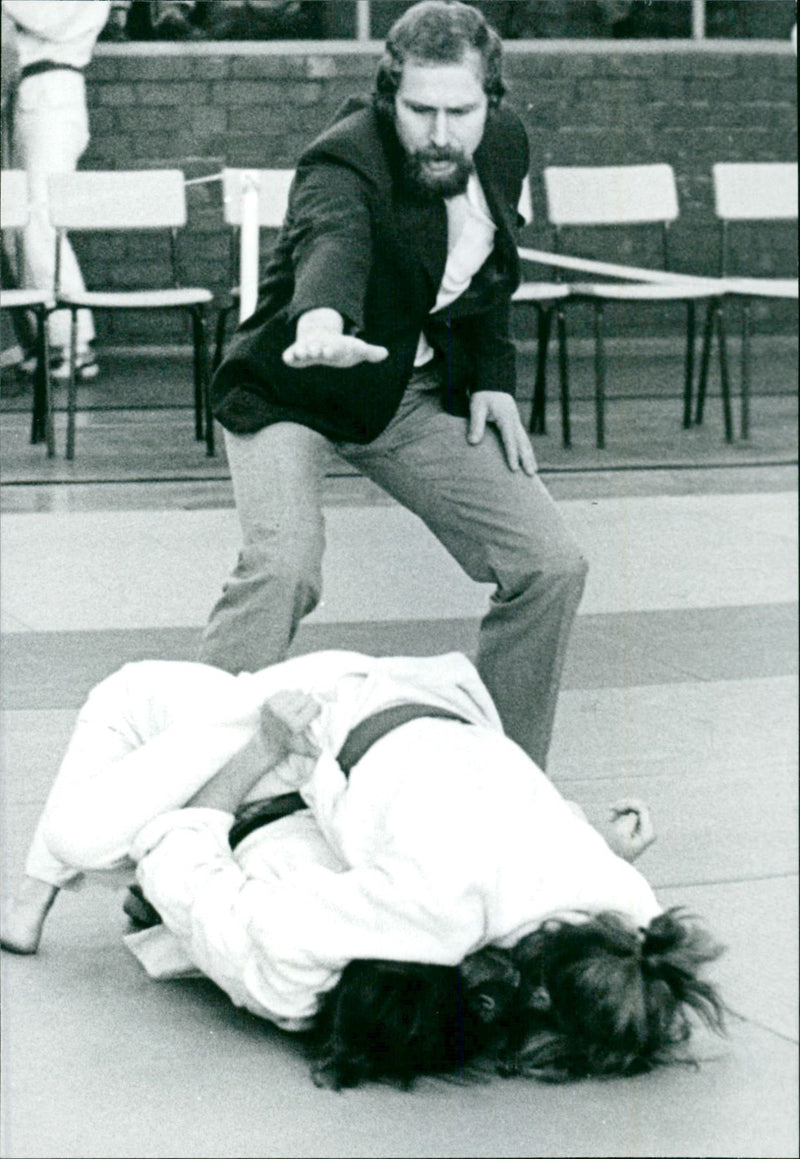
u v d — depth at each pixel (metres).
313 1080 3.68
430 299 4.55
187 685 4.27
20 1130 3.48
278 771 4.17
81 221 10.59
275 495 4.53
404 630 7.10
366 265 4.40
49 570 7.88
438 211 4.50
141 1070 3.75
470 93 4.39
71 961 4.29
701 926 4.29
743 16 14.26
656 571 7.81
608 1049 3.63
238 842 4.17
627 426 11.76
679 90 14.19
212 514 9.05
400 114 4.44
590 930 3.61
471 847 3.65
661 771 5.35
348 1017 3.64
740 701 6.05
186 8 13.50
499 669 4.67
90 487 9.65
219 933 3.81
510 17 13.99
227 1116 3.57
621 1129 3.53
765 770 5.36
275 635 4.52
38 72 12.01
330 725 4.07
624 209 11.63
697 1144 3.46
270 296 4.69
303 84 13.69
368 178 4.46
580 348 14.12
